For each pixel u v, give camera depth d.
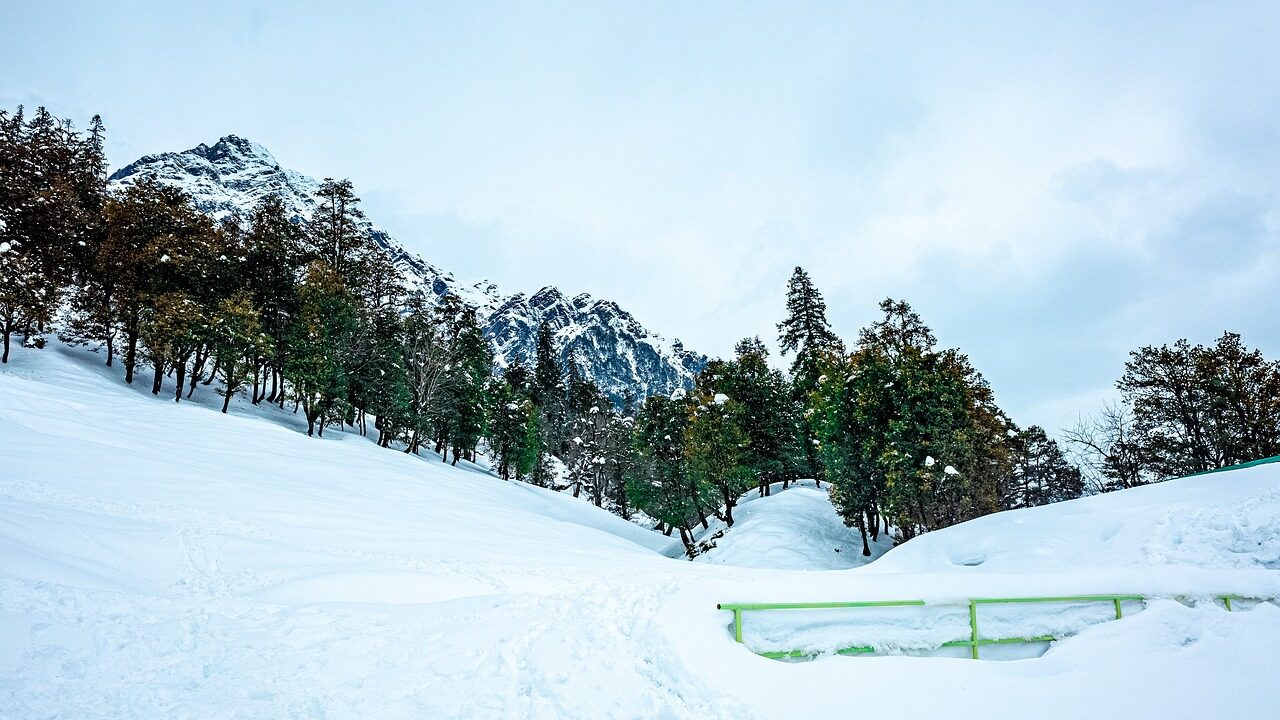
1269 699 6.54
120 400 30.20
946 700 6.54
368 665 8.04
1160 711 6.39
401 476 32.62
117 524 13.98
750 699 6.45
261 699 6.80
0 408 22.58
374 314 47.50
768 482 44.97
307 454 30.55
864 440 29.73
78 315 37.88
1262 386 29.06
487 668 7.94
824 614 8.71
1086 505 18.61
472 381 50.06
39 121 54.94
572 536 28.92
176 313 34.09
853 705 6.35
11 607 7.89
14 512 12.34
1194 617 8.62
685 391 44.62
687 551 35.44
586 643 8.75
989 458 31.14
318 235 51.25
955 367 32.19
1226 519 14.53
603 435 70.94
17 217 34.59
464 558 17.53
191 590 11.64
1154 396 32.53
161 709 6.31
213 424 30.58
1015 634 8.86
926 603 8.96
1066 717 6.23
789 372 45.44
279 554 14.61
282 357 40.78
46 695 6.16
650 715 6.34
